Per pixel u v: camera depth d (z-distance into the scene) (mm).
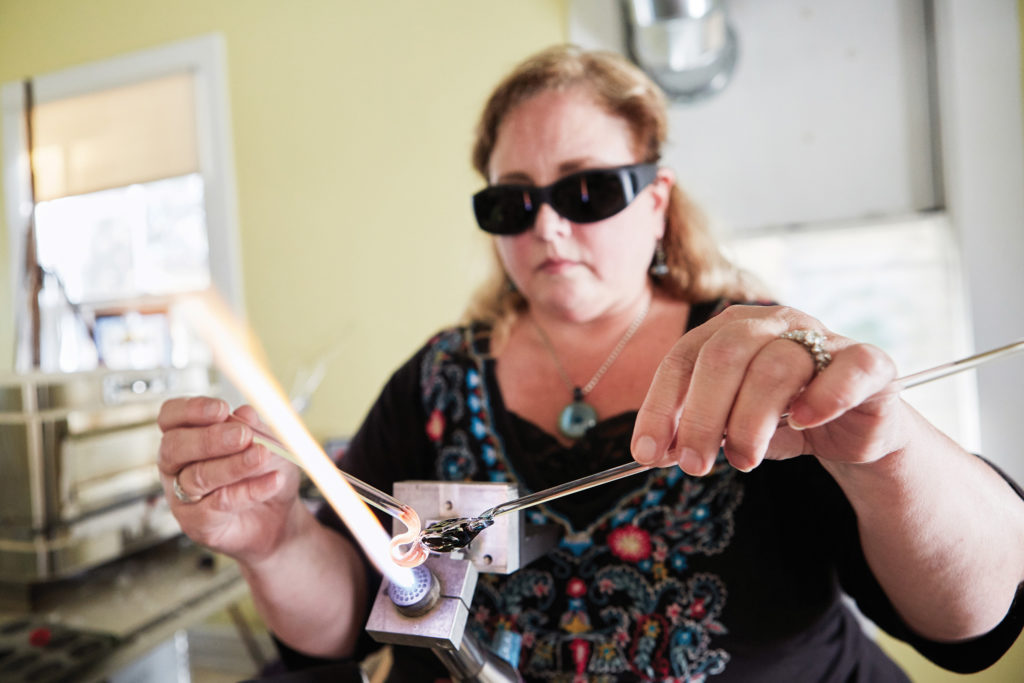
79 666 896
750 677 610
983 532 458
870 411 342
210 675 1960
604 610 642
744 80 1475
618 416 691
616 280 722
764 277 1484
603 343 775
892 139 1409
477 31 1684
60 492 1151
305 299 1900
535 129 719
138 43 2037
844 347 337
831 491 617
